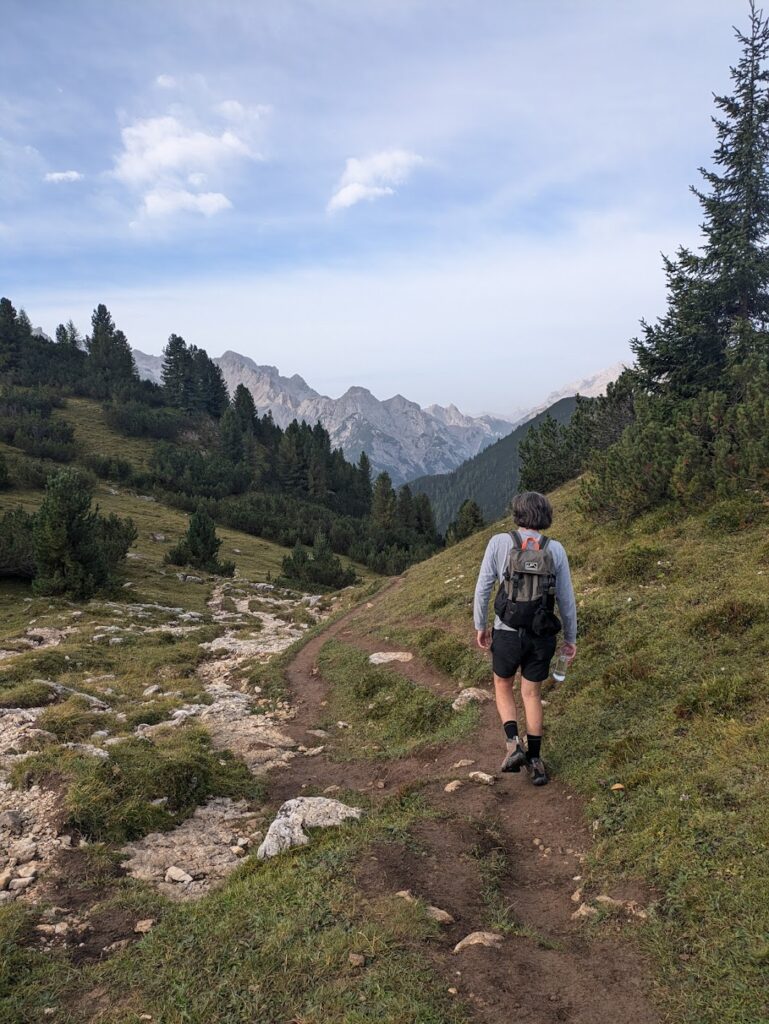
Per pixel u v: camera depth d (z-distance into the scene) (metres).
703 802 4.56
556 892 4.37
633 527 14.16
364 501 140.88
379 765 8.12
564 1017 3.02
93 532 32.84
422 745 8.24
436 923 3.77
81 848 5.58
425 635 13.55
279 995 3.17
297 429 143.12
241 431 140.25
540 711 5.84
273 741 9.78
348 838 5.14
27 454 94.44
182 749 8.20
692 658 7.29
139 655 19.03
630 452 15.64
